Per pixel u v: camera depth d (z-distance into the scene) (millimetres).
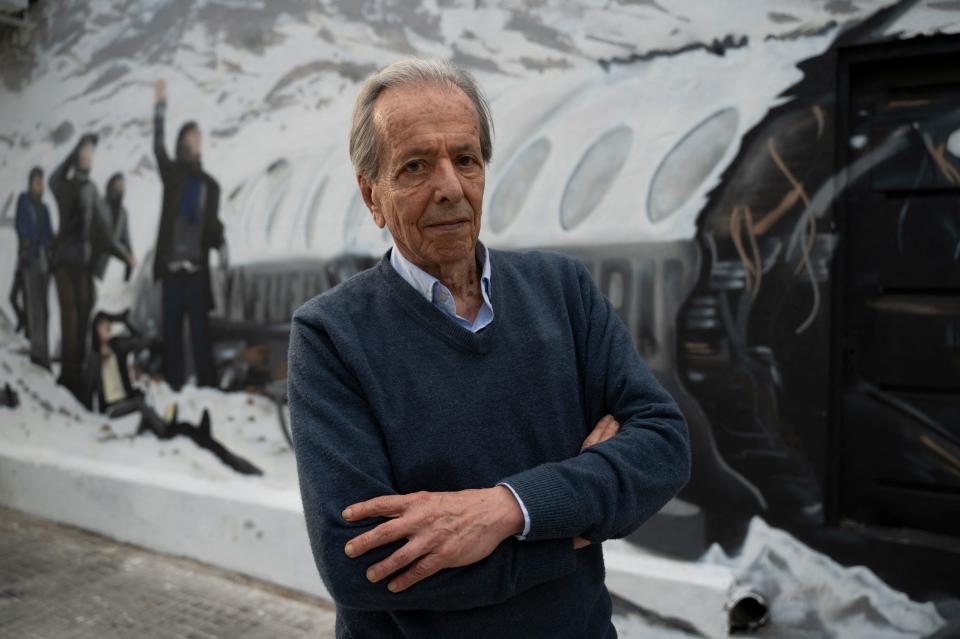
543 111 2721
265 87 3512
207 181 3742
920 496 2242
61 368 4477
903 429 2258
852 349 2316
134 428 4117
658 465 1149
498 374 1188
